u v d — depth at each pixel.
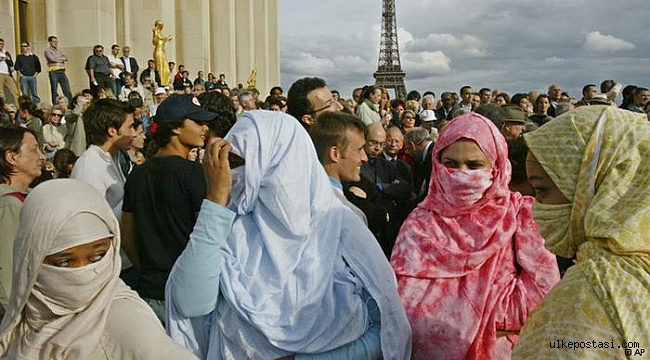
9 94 17.73
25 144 4.97
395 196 6.72
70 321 2.44
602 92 12.74
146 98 23.06
